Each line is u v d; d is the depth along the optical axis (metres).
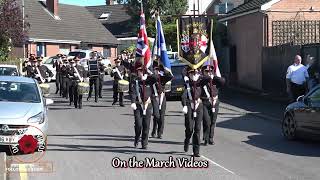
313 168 9.89
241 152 11.51
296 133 12.90
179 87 22.44
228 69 30.91
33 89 12.30
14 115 10.89
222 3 55.78
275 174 9.37
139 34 13.84
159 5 54.25
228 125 15.74
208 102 12.14
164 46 13.30
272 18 26.05
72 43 51.69
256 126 15.55
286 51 23.19
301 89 17.61
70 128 14.94
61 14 54.38
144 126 11.72
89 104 21.92
